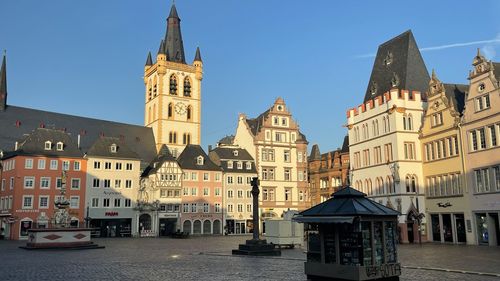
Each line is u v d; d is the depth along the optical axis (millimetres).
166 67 124062
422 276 24141
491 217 53781
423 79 71625
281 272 26156
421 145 66125
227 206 105188
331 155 111875
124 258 37344
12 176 84688
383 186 67938
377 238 18859
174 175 100188
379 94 74812
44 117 106312
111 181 93500
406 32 73688
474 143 56469
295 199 109938
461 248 48719
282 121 111812
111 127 115875
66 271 27516
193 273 26062
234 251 41281
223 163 107125
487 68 54531
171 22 131750
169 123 122500
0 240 77500
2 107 101438
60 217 53062
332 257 19234
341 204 19312
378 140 69625
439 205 61812
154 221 96562
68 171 88688
